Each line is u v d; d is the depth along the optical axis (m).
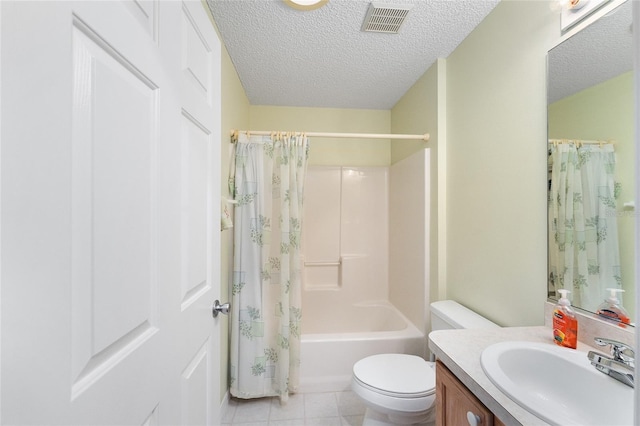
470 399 0.76
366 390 1.29
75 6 0.38
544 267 1.09
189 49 0.79
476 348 0.91
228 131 1.76
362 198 2.76
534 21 1.13
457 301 1.67
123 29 0.49
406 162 2.28
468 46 1.57
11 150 0.30
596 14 0.90
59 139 0.36
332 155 2.76
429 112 1.92
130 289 0.51
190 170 0.80
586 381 0.75
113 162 0.47
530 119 1.15
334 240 2.74
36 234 0.33
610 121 0.86
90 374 0.42
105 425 0.44
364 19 1.44
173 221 0.67
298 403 1.74
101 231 0.44
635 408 0.36
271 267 1.83
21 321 0.31
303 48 1.70
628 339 0.80
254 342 1.72
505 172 1.29
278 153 1.86
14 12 0.30
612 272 0.85
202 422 0.89
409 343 1.90
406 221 2.27
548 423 0.57
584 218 0.94
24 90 0.31
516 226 1.23
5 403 0.30
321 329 2.66
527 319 1.17
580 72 0.95
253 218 1.74
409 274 2.20
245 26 1.49
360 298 2.72
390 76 2.06
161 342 0.62
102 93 0.44
